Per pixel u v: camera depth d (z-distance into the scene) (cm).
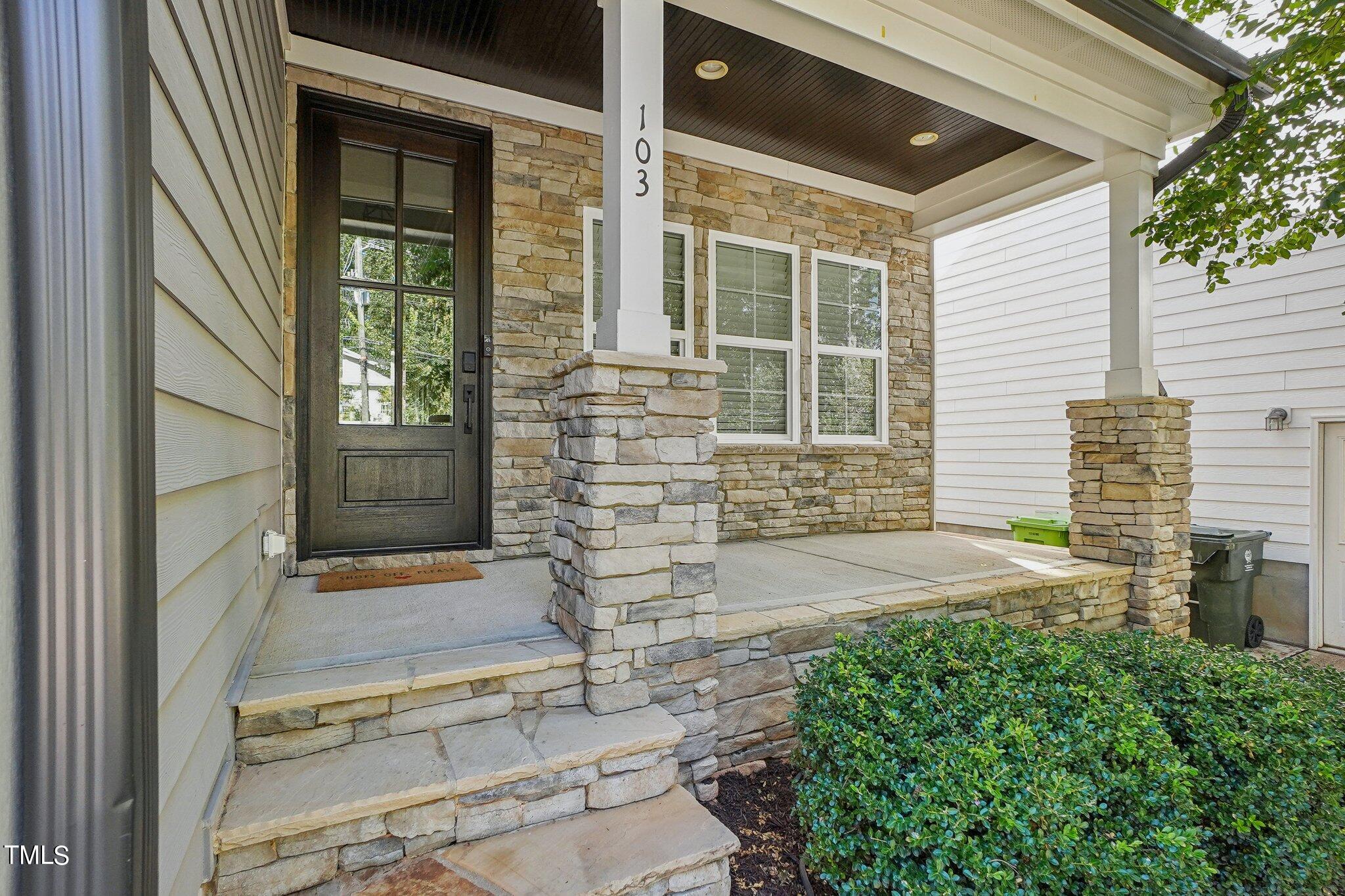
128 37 75
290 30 316
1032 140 455
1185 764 192
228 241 161
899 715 185
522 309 380
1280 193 334
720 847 172
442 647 214
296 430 324
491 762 175
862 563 391
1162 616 385
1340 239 435
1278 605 465
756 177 484
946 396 722
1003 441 661
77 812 70
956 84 320
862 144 461
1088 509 414
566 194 393
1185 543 401
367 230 349
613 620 209
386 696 186
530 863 162
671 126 433
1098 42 326
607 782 187
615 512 210
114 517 72
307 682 182
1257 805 186
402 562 349
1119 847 150
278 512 303
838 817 173
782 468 498
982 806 154
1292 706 204
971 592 316
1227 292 488
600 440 209
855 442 541
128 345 74
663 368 218
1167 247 388
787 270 505
